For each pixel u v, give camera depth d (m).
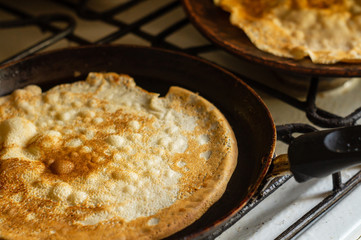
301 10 0.65
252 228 0.52
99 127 0.55
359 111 0.59
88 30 0.78
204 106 0.57
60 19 0.71
